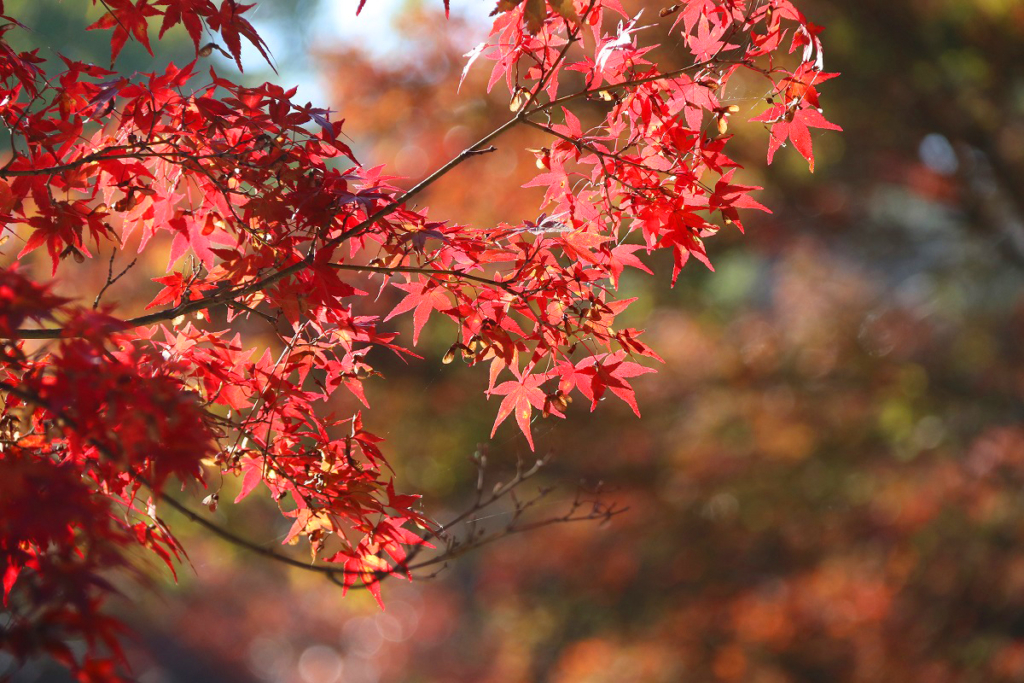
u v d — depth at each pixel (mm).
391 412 9086
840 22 7609
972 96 7910
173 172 2566
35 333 2047
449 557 3006
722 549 10656
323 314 2543
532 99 2525
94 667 1578
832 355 10867
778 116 2545
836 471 10492
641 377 10734
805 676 9656
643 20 5766
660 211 2480
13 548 1973
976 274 10070
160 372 2076
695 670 10156
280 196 2305
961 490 9812
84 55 7344
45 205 2508
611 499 10281
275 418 2615
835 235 9680
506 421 9078
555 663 12203
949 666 8977
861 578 9992
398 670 20984
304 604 22875
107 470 2301
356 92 8148
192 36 2346
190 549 9656
